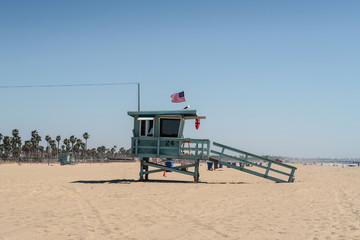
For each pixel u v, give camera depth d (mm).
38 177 26656
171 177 27891
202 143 22000
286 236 7695
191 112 21281
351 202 13023
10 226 8430
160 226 8672
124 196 14336
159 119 22281
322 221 9391
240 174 33969
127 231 8078
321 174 37375
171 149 21953
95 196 14211
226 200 13484
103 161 127125
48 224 8711
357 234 7848
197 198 13992
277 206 12039
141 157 23062
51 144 163750
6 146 145750
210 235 7777
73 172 37094
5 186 18031
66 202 12438
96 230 8141
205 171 41812
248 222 9250
